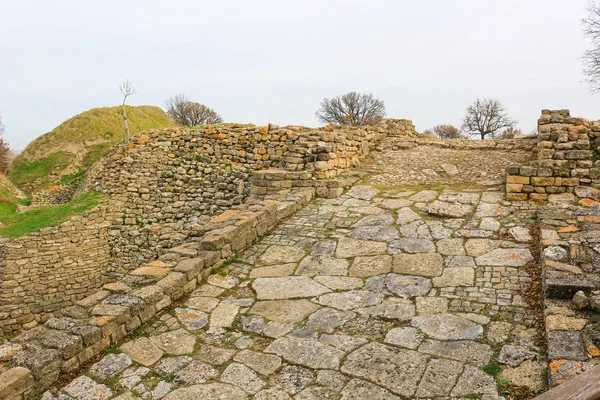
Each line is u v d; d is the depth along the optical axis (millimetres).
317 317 4973
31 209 15023
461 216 7348
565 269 4754
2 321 11664
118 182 14477
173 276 5664
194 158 14414
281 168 10594
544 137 9547
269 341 4629
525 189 7883
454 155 12781
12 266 11875
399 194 8922
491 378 3678
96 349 4531
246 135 13945
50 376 4086
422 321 4633
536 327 4273
